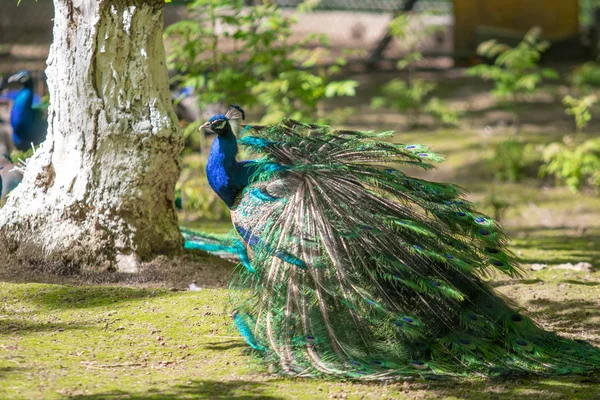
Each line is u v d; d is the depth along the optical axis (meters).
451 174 20.02
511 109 24.11
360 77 27.92
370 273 7.72
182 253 10.57
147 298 9.30
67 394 6.66
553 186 19.41
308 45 29.95
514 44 29.19
